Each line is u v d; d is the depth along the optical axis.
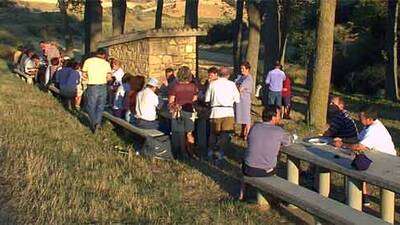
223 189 9.20
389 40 29.53
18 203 7.77
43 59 22.23
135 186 8.97
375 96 31.55
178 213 7.83
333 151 8.48
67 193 8.34
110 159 10.73
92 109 13.47
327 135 9.52
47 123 14.18
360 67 35.69
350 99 28.72
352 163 7.46
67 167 9.86
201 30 18.59
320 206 6.94
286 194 7.45
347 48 37.59
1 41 47.53
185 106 11.36
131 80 13.08
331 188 9.48
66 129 13.60
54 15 71.06
